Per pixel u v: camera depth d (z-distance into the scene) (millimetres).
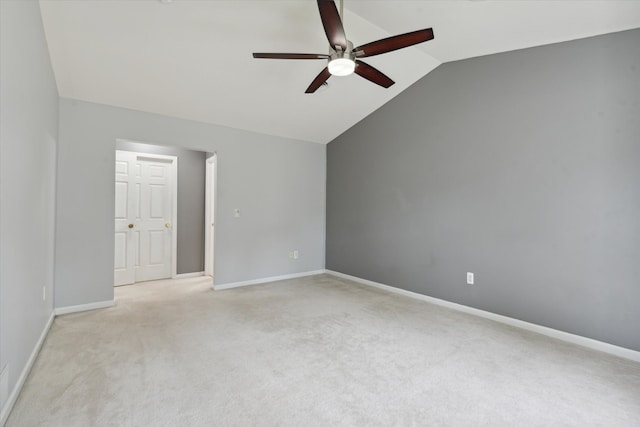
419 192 4000
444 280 3725
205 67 3186
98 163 3463
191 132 4121
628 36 2486
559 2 2250
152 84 3322
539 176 2961
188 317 3240
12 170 1755
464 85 3521
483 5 2432
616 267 2539
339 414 1733
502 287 3221
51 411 1712
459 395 1925
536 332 2957
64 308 3287
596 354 2520
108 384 1986
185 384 2002
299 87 3723
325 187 5531
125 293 4141
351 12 2689
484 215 3365
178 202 5059
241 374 2135
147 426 1612
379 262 4531
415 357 2412
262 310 3490
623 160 2504
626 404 1856
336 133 5125
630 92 2473
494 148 3279
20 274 1923
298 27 2775
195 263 5250
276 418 1691
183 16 2549
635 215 2451
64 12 2391
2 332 1610
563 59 2809
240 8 2529
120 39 2701
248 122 4402
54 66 2887
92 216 3430
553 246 2877
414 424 1663
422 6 2531
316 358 2379
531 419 1715
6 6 1647
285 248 5047
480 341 2723
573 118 2754
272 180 4887
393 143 4324
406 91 4133
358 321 3174
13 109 1760
